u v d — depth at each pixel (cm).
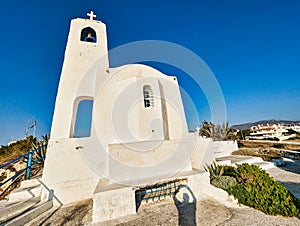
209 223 556
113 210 623
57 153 813
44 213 670
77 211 683
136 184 700
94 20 1188
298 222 527
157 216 621
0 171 1146
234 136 2614
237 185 745
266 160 1562
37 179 845
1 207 625
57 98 921
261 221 548
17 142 1759
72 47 1048
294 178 1034
